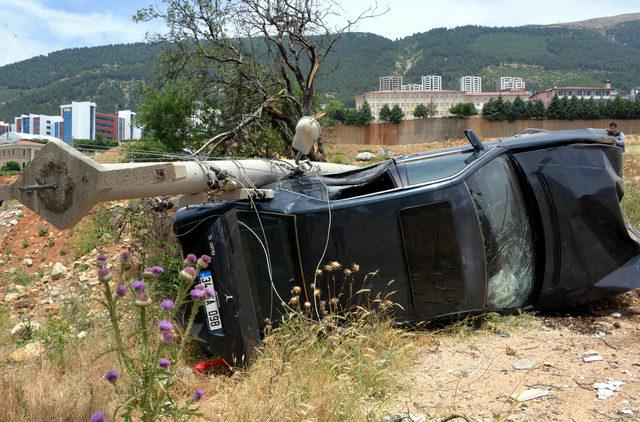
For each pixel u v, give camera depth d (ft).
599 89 525.75
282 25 45.32
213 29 48.39
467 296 16.92
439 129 195.62
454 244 16.72
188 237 16.40
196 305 8.79
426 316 16.93
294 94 48.21
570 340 15.88
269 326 15.66
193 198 16.26
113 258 37.52
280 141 43.27
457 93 588.09
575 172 18.28
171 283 20.17
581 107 196.24
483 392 12.69
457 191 16.99
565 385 12.73
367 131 196.34
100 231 27.40
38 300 36.96
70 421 11.66
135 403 8.84
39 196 12.59
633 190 37.55
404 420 11.42
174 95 46.52
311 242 16.57
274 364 13.48
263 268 16.69
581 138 18.69
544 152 18.52
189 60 49.01
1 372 15.70
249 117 39.75
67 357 17.07
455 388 12.97
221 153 39.37
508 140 19.38
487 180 17.84
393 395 12.71
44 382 13.84
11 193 12.82
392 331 15.89
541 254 18.39
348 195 18.01
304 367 13.24
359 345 14.38
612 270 18.48
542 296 18.42
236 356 14.89
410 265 16.67
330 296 16.55
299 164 19.07
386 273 16.62
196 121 47.55
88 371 15.11
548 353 14.88
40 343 20.59
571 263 18.29
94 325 22.24
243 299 15.16
